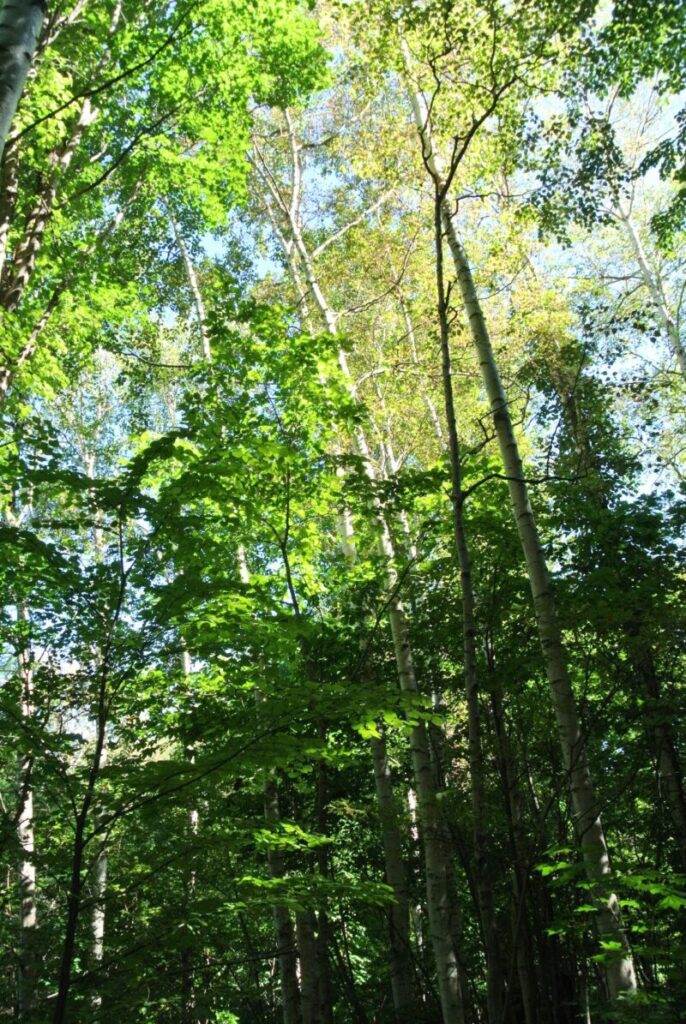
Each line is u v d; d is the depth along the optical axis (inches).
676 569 309.9
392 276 519.8
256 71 414.3
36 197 326.3
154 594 168.4
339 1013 344.8
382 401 483.2
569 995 244.7
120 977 159.6
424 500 278.7
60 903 230.2
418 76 340.2
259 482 250.1
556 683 217.6
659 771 303.6
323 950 249.3
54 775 162.6
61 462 196.4
